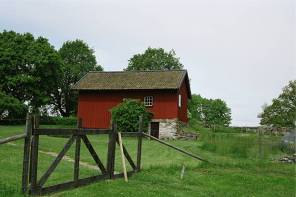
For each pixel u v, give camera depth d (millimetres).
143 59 89062
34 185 11383
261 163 24453
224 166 22047
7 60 63500
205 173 18953
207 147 31766
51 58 66938
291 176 20219
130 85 53031
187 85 58062
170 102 52000
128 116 45781
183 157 26875
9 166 16875
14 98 62094
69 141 12938
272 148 30000
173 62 88688
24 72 65438
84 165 19703
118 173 16281
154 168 19062
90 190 12883
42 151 24172
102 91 54656
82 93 55406
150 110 52531
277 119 71625
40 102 66938
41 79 67062
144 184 14930
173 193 13711
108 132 15414
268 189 16328
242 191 15438
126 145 33844
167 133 51531
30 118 11266
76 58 87375
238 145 29781
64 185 12703
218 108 128250
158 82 52656
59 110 86250
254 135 35156
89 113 54875
